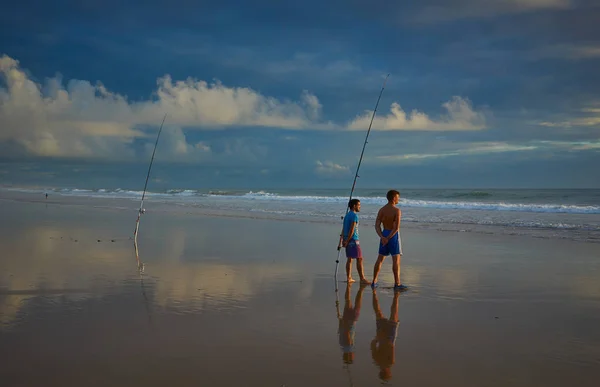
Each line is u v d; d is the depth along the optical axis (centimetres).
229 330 507
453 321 552
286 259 978
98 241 1226
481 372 398
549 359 429
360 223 1752
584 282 763
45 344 461
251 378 383
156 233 1424
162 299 641
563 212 2280
